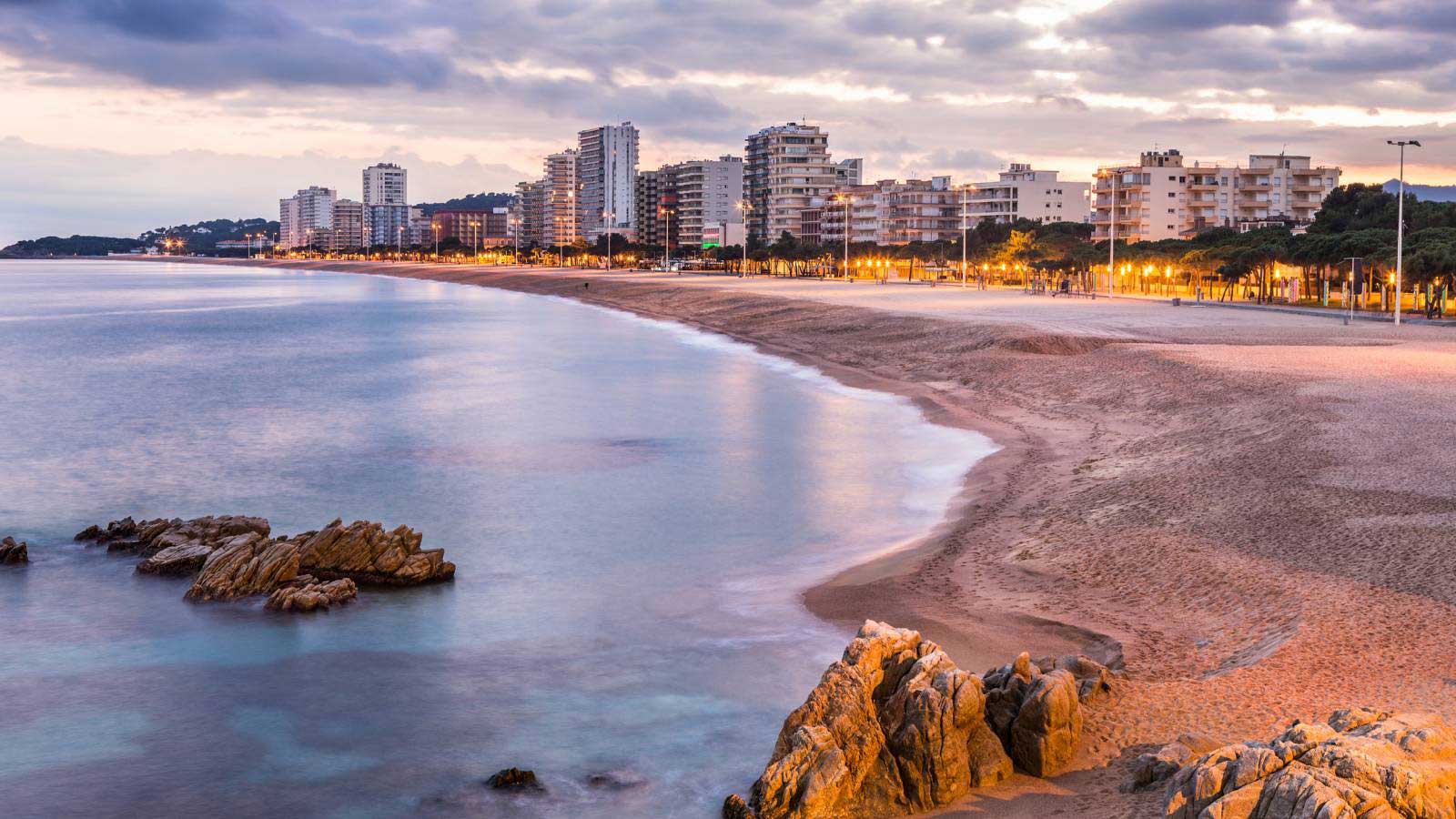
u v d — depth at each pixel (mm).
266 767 16422
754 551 27156
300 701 18766
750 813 13977
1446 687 14867
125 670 20344
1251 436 33594
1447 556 20672
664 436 44875
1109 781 13430
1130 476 30109
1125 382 46312
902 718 14242
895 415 47031
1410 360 49688
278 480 37531
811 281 157375
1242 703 14867
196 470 39281
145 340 97125
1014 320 73500
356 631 22078
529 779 15594
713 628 21359
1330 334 63281
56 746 17312
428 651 20875
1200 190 170875
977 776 13852
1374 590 19156
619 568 26109
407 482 36719
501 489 35469
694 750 16328
